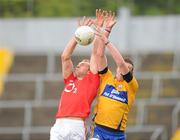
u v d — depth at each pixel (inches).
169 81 3713.1
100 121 1545.3
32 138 3408.0
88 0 4279.0
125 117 1555.1
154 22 4008.4
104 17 1544.0
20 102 3590.1
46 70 3853.3
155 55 3880.4
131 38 3978.8
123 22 3941.9
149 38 3988.7
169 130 3430.1
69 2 4313.5
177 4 4384.8
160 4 4402.1
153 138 3373.5
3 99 3641.7
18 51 3922.2
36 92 3681.1
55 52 3914.9
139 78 3703.3
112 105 1539.1
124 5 4281.5
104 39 1526.8
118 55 1523.1
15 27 3993.6
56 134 1537.9
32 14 4266.7
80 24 1537.9
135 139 3366.1
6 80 3720.5
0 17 4232.3
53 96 3663.9
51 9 4291.3
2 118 3516.2
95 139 1542.8
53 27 4003.4
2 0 4291.3
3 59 3870.6
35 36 3993.6
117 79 1549.0
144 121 3464.6
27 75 3791.8
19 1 4301.2
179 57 3885.3
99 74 1560.0
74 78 1571.1
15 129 3417.8
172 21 4013.3
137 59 3831.2
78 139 1536.7
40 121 3501.5
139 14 4298.7
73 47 1569.9
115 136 1545.3
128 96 1546.5
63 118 1544.0
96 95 1583.4
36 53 3907.5
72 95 1550.2
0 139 3400.6
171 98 3624.5
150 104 3531.0
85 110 1542.8
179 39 4001.0
